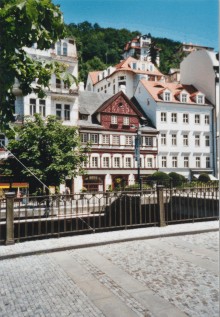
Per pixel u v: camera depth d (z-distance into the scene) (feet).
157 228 35.99
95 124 133.80
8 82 15.85
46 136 78.79
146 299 17.02
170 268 22.25
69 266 23.29
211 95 154.40
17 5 13.35
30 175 75.36
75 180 123.24
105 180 130.41
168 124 145.28
